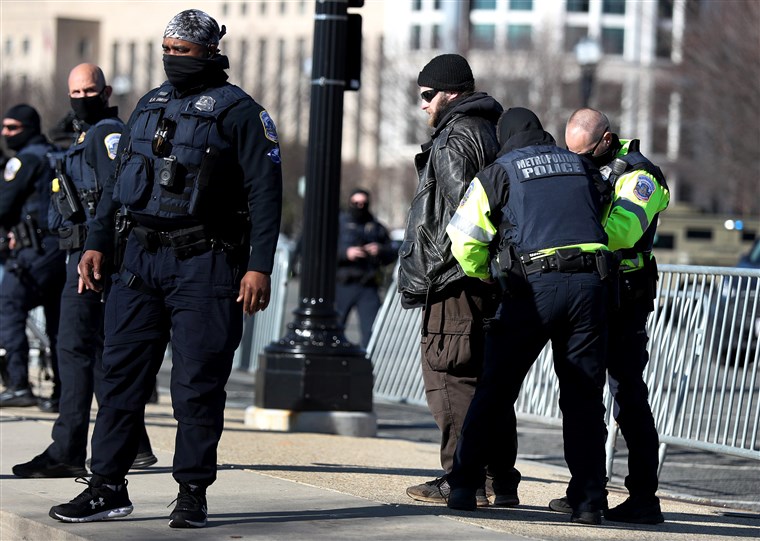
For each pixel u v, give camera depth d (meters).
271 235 21.64
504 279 23.41
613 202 24.53
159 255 21.84
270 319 57.31
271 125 21.88
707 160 169.50
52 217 28.42
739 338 30.30
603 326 23.55
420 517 23.47
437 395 25.55
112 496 22.78
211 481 22.27
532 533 22.58
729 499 32.75
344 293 52.81
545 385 35.94
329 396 37.81
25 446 31.61
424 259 24.95
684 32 142.12
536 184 23.47
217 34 22.09
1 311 39.53
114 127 27.23
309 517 23.33
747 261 79.19
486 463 24.69
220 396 22.12
